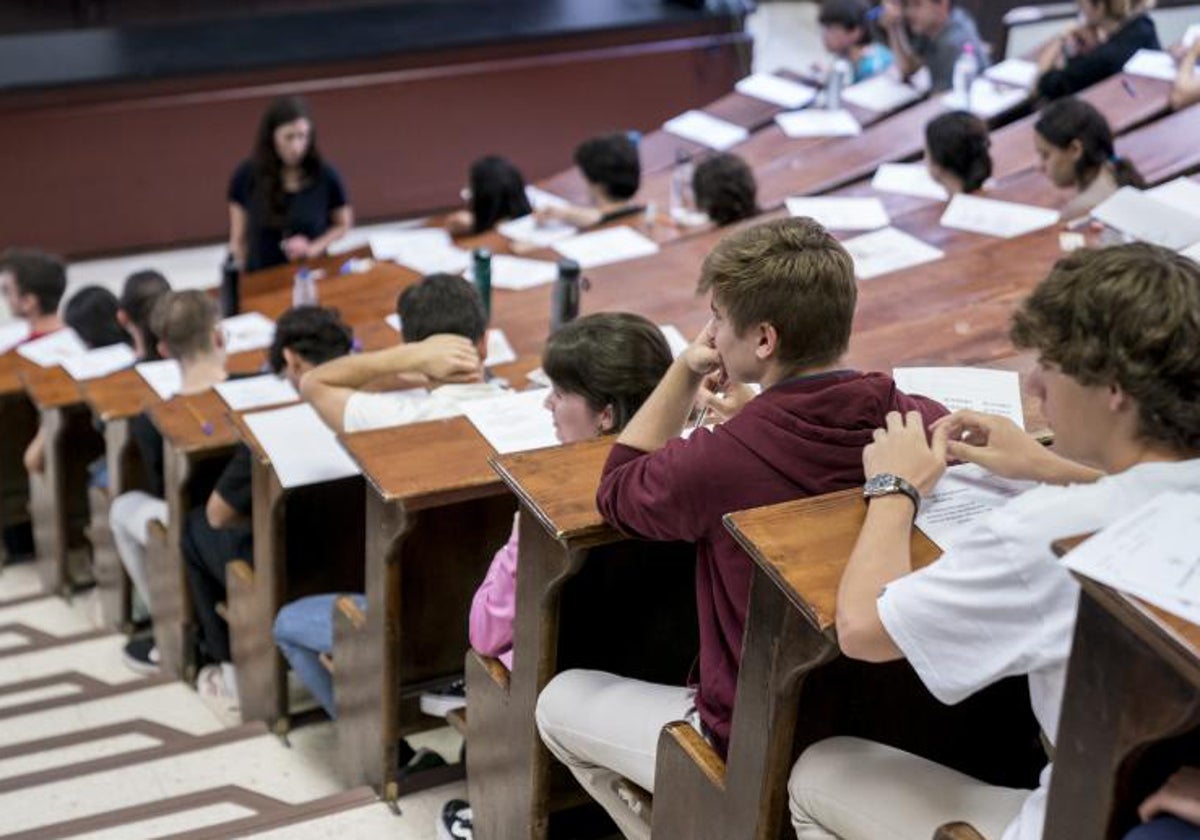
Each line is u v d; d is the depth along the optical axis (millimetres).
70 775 4008
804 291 2326
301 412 3906
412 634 3398
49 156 9117
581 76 10180
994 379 3020
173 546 4605
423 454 3068
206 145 9422
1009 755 2592
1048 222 5547
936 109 7238
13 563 6668
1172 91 6477
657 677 2945
